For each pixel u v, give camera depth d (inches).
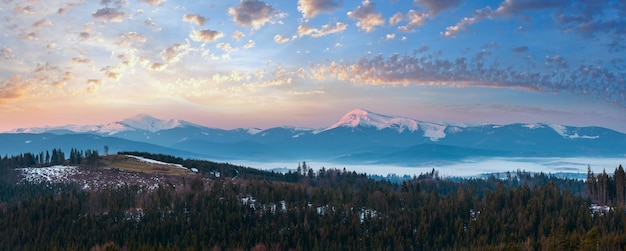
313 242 7790.4
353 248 7667.3
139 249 7027.6
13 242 7795.3
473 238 7701.8
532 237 7263.8
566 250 6471.5
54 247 7317.9
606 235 6737.2
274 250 7544.3
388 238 7834.6
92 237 7746.1
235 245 7588.6
